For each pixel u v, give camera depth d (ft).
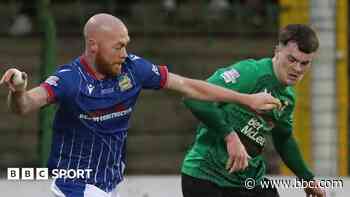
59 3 111.45
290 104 42.91
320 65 76.28
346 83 77.00
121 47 36.29
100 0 111.14
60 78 36.06
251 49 110.52
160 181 66.28
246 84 41.22
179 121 100.73
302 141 76.79
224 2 114.93
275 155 86.74
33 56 106.93
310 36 40.73
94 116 36.86
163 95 104.42
